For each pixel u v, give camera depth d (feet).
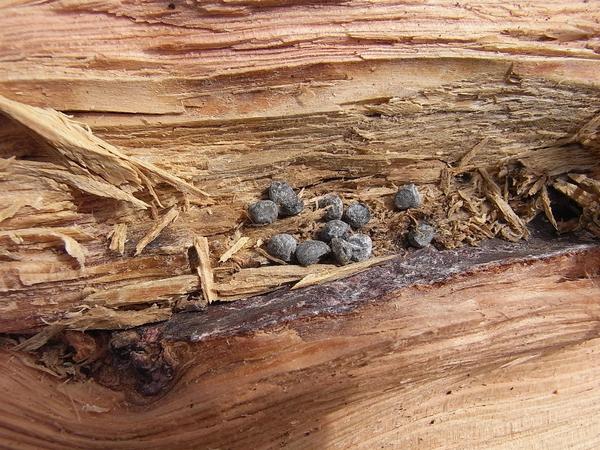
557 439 0.38
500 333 0.33
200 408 0.30
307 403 0.32
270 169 0.36
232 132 0.33
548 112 0.37
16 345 0.32
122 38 0.29
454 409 0.37
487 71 0.34
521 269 0.34
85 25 0.28
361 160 0.37
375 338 0.31
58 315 0.31
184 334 0.31
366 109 0.34
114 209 0.31
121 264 0.32
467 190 0.39
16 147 0.28
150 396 0.31
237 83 0.31
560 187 0.39
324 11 0.31
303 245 0.35
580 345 0.39
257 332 0.30
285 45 0.31
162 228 0.33
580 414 0.39
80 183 0.30
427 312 0.32
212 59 0.30
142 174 0.31
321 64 0.32
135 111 0.30
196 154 0.33
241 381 0.30
